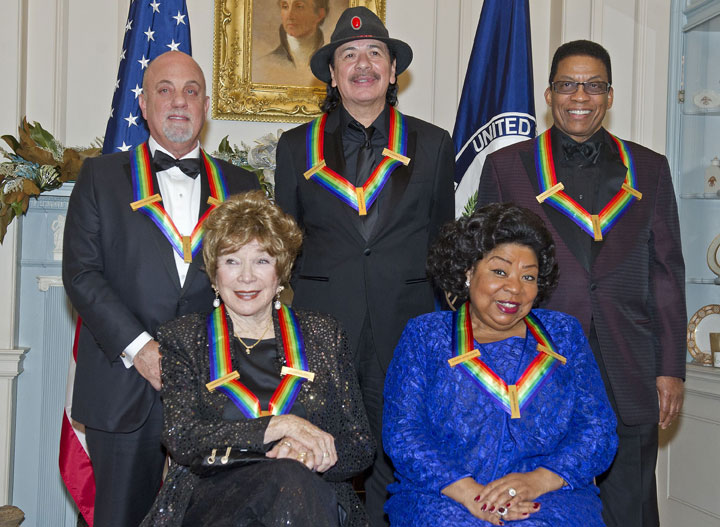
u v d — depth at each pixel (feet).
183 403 8.17
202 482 7.89
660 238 10.36
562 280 9.98
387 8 16.78
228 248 8.38
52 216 14.26
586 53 10.32
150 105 10.45
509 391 8.27
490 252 8.50
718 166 13.97
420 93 16.89
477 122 13.70
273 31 16.38
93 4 15.90
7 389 13.88
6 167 13.55
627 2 15.81
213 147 16.38
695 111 14.82
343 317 10.21
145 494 9.96
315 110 16.46
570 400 8.42
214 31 16.24
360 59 10.40
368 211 10.32
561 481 8.00
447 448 8.31
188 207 10.41
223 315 8.73
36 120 15.40
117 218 9.99
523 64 13.42
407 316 10.39
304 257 10.62
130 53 13.53
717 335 13.65
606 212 10.18
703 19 14.60
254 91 16.35
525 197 10.37
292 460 7.47
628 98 15.88
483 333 8.73
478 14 16.96
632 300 10.09
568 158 10.46
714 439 13.51
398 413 8.51
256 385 8.34
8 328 13.92
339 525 8.04
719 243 13.94
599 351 9.96
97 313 9.57
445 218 10.85
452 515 7.74
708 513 13.56
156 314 9.81
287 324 8.76
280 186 10.87
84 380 10.00
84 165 10.33
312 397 8.36
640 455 10.08
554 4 16.65
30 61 15.37
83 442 12.85
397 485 8.71
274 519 7.19
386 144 10.66
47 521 14.30
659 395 10.26
